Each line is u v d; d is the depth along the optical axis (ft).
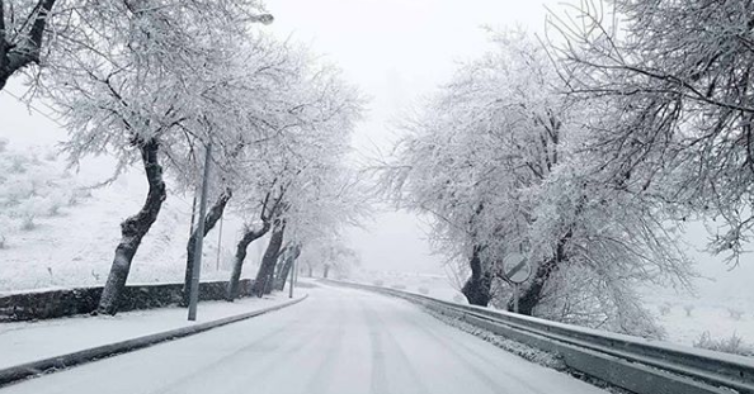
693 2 26.30
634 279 73.56
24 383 23.89
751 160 28.19
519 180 71.61
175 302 71.20
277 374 27.96
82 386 23.36
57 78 47.96
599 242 65.21
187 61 42.22
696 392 18.98
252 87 60.90
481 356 38.70
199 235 56.08
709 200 32.30
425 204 85.61
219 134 59.52
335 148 103.71
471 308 64.44
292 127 78.74
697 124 31.96
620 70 31.76
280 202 105.29
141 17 37.45
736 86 27.30
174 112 56.24
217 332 50.80
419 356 37.58
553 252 62.95
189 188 77.00
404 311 98.02
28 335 35.60
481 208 75.87
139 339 37.63
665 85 28.43
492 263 78.84
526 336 40.91
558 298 78.54
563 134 65.36
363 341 46.50
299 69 78.07
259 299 113.19
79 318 48.55
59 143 59.77
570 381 28.45
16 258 111.55
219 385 24.43
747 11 24.34
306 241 140.36
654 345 22.38
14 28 36.83
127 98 54.08
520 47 71.05
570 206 48.65
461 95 75.82
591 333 28.73
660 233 62.08
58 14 39.34
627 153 32.71
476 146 71.36
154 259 140.67
